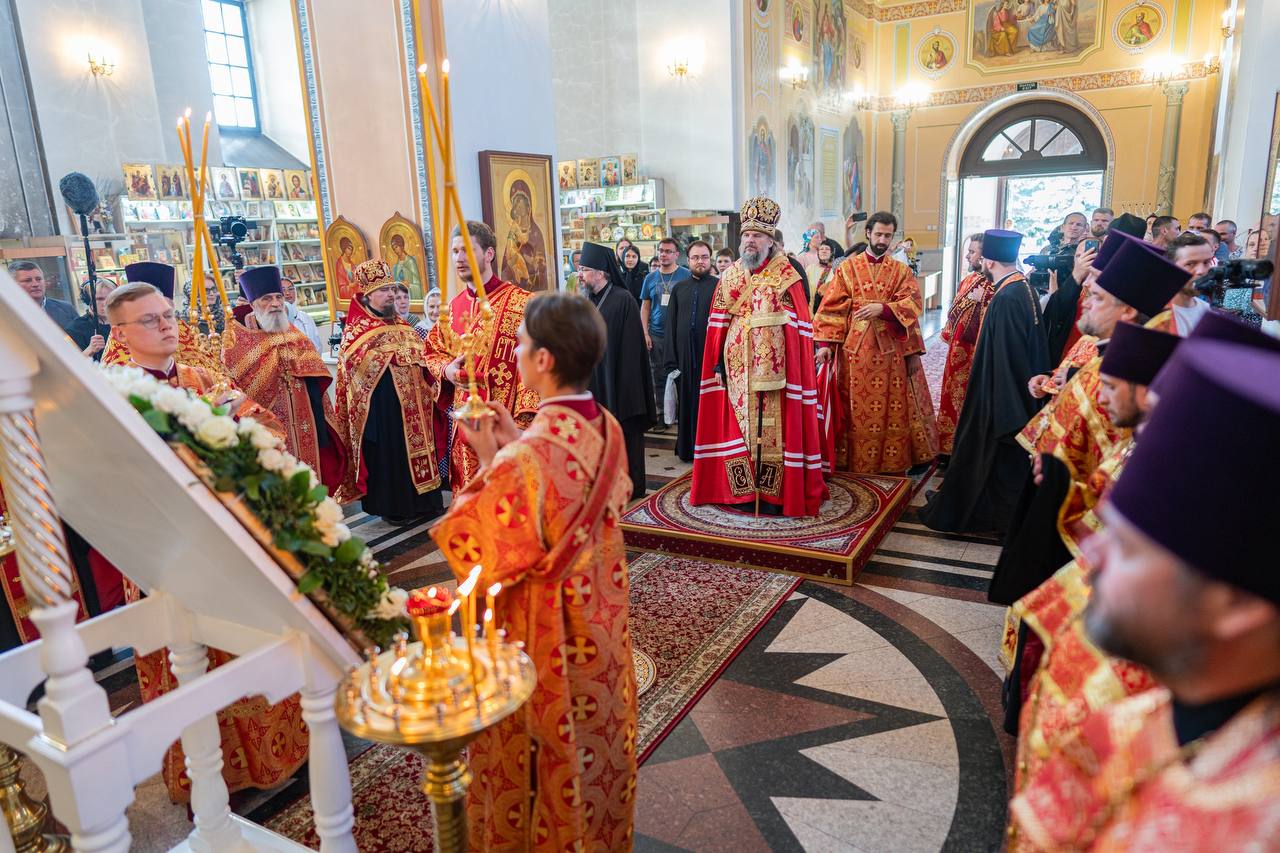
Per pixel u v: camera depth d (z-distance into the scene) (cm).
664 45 1162
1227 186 946
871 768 248
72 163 961
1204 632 62
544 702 165
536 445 159
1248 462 57
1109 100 1502
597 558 171
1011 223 1922
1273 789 53
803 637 329
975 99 1612
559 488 159
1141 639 65
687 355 588
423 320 609
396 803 240
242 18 1398
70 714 134
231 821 205
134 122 1025
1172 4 1423
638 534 427
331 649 166
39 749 137
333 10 626
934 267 1662
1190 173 1458
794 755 255
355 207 652
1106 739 82
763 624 340
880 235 504
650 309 732
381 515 481
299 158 1421
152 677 238
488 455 179
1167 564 62
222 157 1184
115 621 186
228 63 1380
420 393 479
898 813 228
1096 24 1487
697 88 1152
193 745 197
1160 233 522
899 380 517
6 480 126
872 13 1666
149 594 197
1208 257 267
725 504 459
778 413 434
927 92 1655
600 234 1170
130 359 279
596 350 165
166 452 138
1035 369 407
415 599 133
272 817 236
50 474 161
